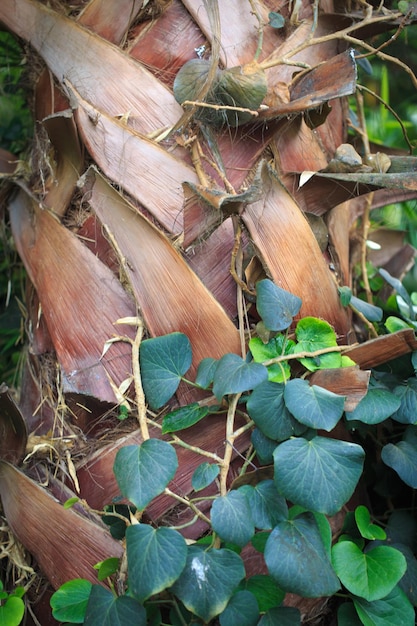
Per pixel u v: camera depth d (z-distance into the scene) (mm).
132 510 704
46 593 767
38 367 843
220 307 720
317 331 719
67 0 828
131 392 732
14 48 1069
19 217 860
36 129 898
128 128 755
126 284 744
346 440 764
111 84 774
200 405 709
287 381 678
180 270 719
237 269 729
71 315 753
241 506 632
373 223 1117
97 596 648
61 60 797
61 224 780
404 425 827
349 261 971
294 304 703
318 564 627
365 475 812
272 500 657
